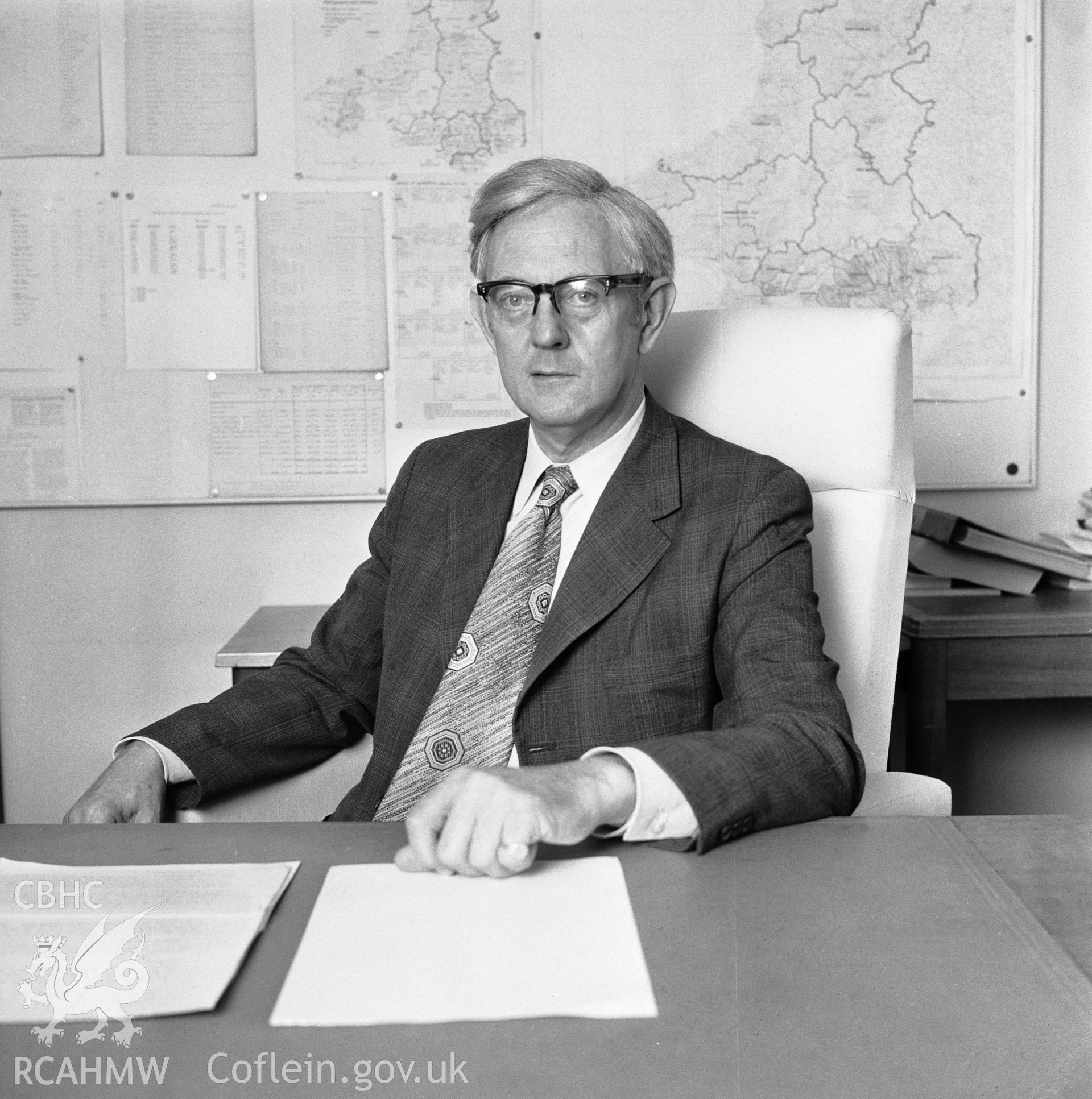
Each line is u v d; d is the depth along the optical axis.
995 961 0.66
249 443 2.36
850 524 1.37
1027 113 2.33
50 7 2.28
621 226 1.29
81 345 2.33
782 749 0.93
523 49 2.31
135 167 2.31
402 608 1.35
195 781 1.20
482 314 1.39
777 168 2.33
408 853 0.81
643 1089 0.54
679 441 1.32
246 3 2.29
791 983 0.64
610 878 0.79
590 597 1.22
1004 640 1.92
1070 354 2.40
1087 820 0.90
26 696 2.40
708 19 2.31
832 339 1.40
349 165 2.32
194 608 2.40
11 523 2.37
